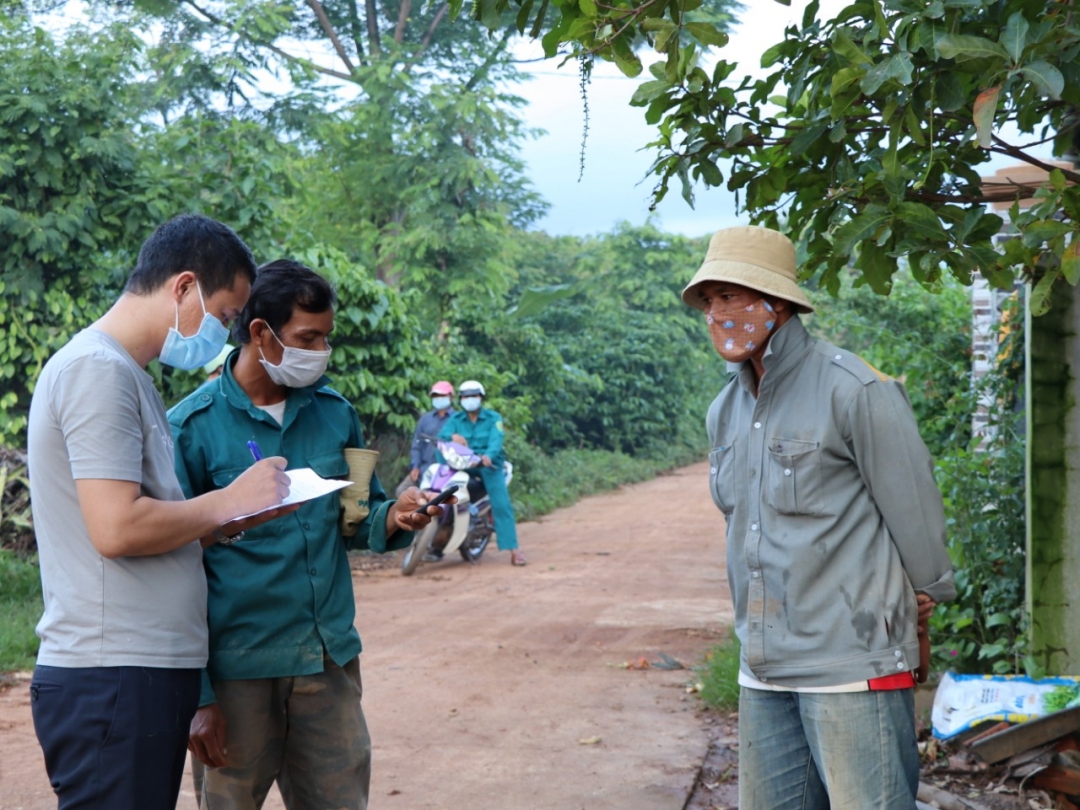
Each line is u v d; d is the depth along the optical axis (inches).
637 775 196.2
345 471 123.1
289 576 115.9
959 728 183.5
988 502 218.4
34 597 334.3
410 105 890.7
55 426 96.7
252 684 115.4
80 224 414.6
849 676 109.5
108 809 95.7
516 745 213.3
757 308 115.6
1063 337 185.6
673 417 1167.6
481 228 879.7
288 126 877.2
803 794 117.4
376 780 193.8
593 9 126.6
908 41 126.4
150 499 96.3
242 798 116.3
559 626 326.0
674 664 277.1
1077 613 185.9
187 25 850.8
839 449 111.0
